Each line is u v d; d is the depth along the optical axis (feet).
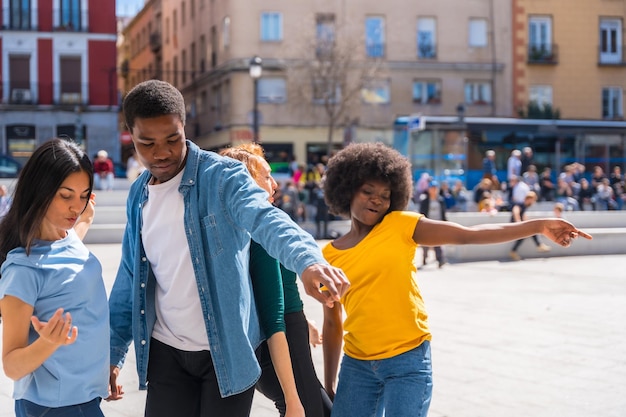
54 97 140.97
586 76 144.25
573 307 34.22
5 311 9.07
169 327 10.25
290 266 8.34
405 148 102.94
